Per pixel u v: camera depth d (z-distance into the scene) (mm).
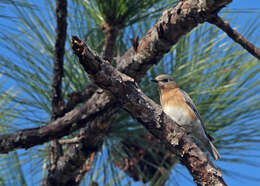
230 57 9406
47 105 9875
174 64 10195
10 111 9492
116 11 8594
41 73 9625
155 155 10570
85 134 9164
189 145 6910
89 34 9594
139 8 8680
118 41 9938
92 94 9266
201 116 9922
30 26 9516
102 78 6523
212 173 6723
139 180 10820
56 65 8719
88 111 8617
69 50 9750
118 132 10070
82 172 9656
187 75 9859
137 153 10781
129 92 6812
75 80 9812
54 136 8711
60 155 9773
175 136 6996
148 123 7133
